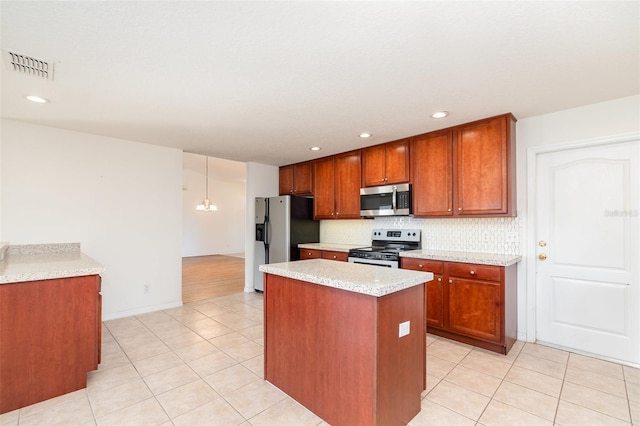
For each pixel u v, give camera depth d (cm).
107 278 369
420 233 393
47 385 209
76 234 347
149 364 258
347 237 486
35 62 196
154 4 143
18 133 313
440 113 291
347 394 174
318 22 157
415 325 192
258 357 272
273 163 543
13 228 311
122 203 380
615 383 226
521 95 251
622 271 261
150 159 404
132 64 199
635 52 186
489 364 258
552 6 146
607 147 268
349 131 349
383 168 398
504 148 293
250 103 266
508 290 283
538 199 302
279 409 198
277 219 500
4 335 199
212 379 234
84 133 353
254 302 456
